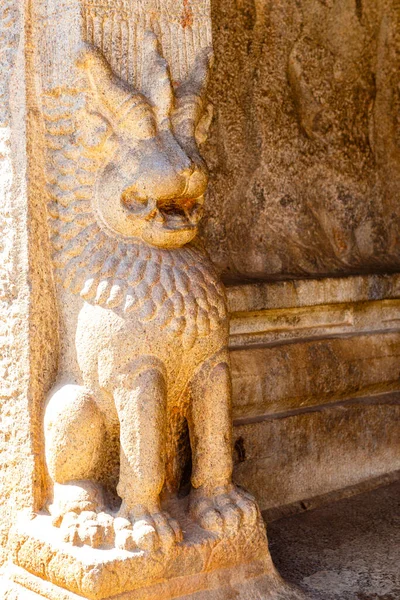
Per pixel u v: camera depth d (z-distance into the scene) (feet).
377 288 13.99
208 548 9.29
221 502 9.61
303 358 12.96
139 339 9.12
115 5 9.29
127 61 9.36
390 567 10.73
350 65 15.21
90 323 9.26
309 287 13.16
